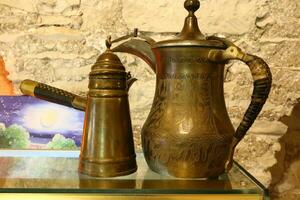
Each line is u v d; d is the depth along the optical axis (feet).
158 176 1.96
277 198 2.85
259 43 2.78
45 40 2.75
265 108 2.81
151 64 2.15
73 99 2.09
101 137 1.93
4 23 2.71
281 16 2.76
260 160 2.83
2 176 2.02
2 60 2.73
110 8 2.76
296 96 2.80
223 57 1.78
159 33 2.77
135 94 2.79
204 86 1.88
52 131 2.73
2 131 2.71
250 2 2.74
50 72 2.76
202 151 1.81
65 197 1.71
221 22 2.75
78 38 2.77
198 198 1.73
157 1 2.73
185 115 1.86
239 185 1.84
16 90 2.75
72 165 2.30
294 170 2.87
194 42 1.79
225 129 1.89
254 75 1.68
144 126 2.03
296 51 2.78
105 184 1.84
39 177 1.99
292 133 2.85
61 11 2.75
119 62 1.99
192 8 1.99
